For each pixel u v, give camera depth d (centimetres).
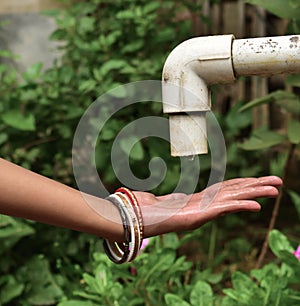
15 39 396
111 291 199
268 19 392
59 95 306
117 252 114
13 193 96
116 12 332
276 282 184
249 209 110
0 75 312
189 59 101
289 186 380
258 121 386
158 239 221
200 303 189
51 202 99
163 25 341
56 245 271
